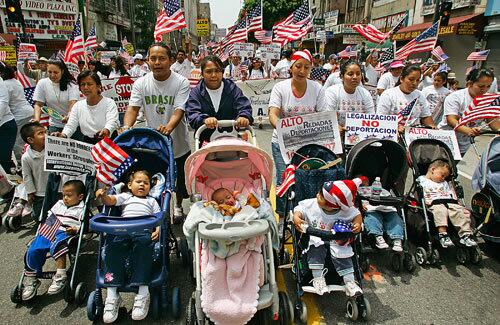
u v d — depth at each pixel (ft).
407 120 16.67
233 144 10.12
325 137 14.12
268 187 11.65
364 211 13.43
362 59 65.10
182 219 16.69
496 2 53.52
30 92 22.90
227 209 10.11
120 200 11.82
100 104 16.15
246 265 9.20
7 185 17.80
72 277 11.47
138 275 10.37
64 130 15.97
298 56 13.85
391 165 14.08
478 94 17.49
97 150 11.74
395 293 12.14
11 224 16.20
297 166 12.87
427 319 10.90
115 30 120.67
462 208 13.71
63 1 84.74
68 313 11.16
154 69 14.48
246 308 8.77
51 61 18.78
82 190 12.88
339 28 115.55
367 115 15.30
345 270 10.81
